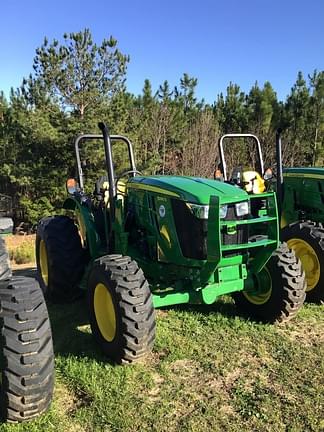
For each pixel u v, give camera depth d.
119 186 5.38
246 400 3.48
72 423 3.17
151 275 4.81
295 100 26.14
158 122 20.33
